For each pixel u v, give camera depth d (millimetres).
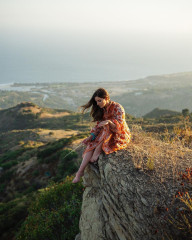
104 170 3590
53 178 17672
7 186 22266
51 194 7898
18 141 52188
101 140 3850
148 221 2674
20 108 132625
